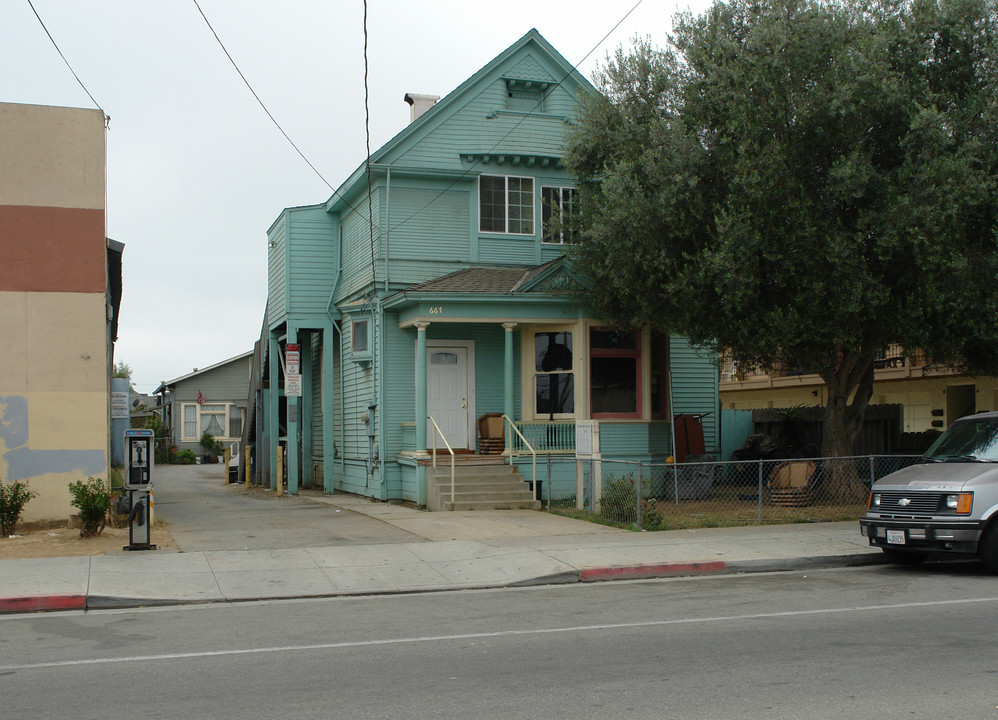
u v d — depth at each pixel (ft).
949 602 31.01
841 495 57.88
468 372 68.64
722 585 36.01
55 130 49.55
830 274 50.03
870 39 49.96
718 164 51.83
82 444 48.83
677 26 56.34
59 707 19.80
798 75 50.01
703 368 76.33
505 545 43.88
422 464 62.54
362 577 37.45
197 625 29.22
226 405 184.14
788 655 23.68
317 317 77.97
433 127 69.77
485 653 24.53
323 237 79.20
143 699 20.39
